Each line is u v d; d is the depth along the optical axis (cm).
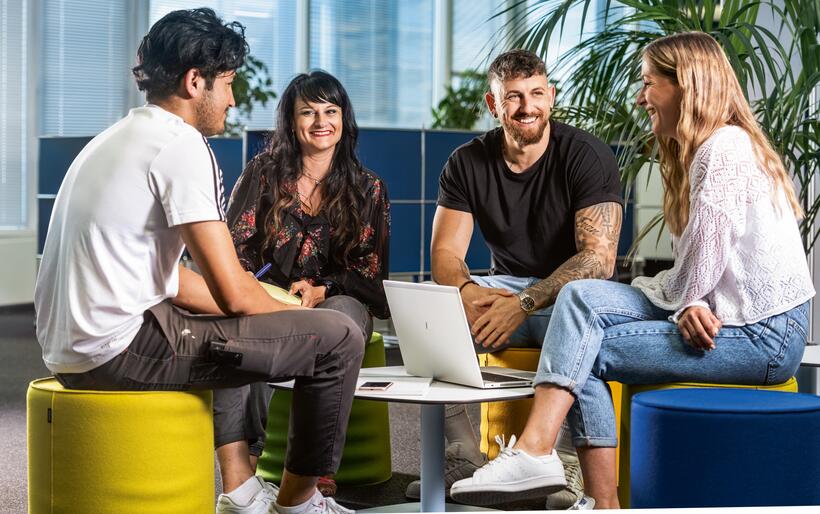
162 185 215
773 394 225
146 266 218
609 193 311
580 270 298
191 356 223
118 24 931
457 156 329
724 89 252
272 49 995
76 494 218
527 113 307
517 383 258
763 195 241
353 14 1035
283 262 326
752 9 382
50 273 223
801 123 358
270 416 319
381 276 334
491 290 302
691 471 211
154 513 219
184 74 225
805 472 210
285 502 241
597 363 247
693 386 245
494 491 239
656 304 249
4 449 379
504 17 1085
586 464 248
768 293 240
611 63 379
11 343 669
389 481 337
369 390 248
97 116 925
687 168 256
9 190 880
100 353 216
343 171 330
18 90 881
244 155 592
